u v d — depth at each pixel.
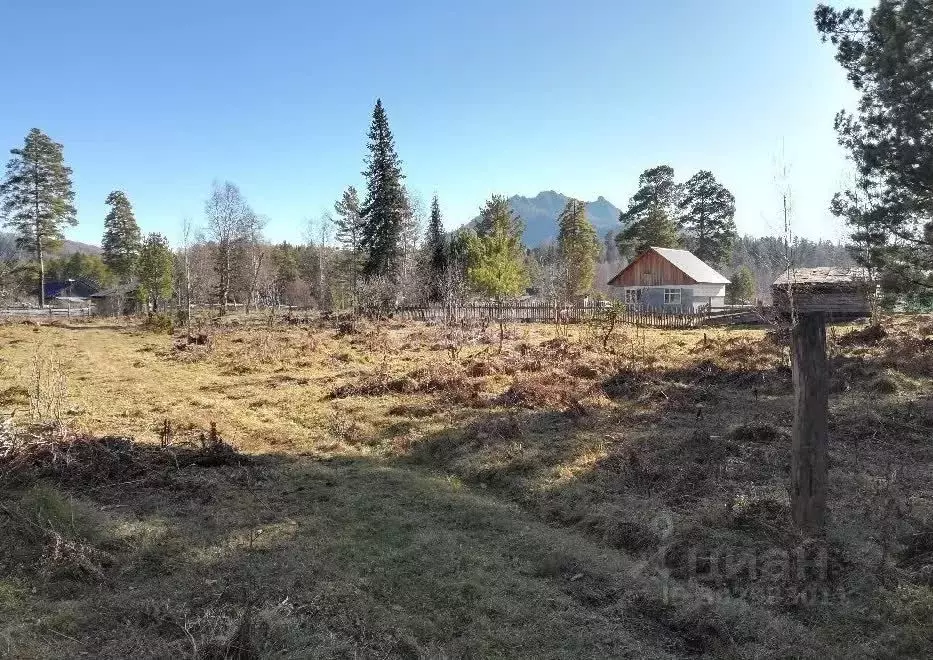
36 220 45.41
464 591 4.90
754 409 10.64
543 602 4.75
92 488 6.86
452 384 12.96
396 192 39.41
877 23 11.55
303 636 4.00
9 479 6.69
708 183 53.62
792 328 5.34
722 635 4.27
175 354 19.02
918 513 5.88
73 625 4.14
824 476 5.23
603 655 4.04
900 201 11.25
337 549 5.66
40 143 45.00
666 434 9.17
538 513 6.91
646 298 40.62
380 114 38.94
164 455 7.98
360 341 21.47
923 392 10.93
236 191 45.75
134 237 55.28
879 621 4.29
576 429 9.65
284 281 56.34
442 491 7.46
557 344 18.16
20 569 4.84
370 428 10.40
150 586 4.80
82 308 46.22
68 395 12.41
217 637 3.75
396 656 3.97
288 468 8.27
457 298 30.09
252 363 17.14
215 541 5.71
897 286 11.87
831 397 11.04
